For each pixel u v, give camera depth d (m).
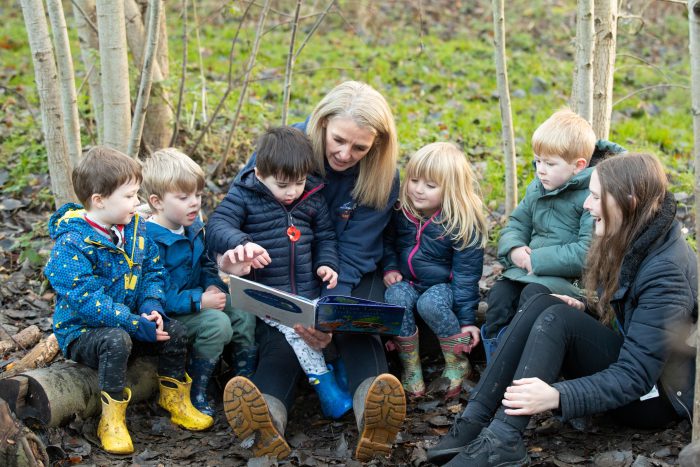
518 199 5.25
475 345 3.51
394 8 10.76
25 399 2.95
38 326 3.92
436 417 3.24
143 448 3.03
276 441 2.86
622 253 2.79
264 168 3.15
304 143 3.18
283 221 3.30
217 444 3.07
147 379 3.30
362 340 3.22
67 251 2.92
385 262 3.65
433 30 10.08
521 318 2.93
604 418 3.12
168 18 9.66
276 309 3.05
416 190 3.44
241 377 2.77
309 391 3.56
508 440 2.66
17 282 4.30
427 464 2.88
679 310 2.66
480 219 3.51
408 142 6.14
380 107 3.24
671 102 8.06
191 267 3.37
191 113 6.01
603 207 2.76
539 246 3.46
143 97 4.08
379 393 2.73
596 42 4.05
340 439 3.04
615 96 8.08
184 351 3.17
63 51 4.20
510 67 8.66
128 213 2.98
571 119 3.34
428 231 3.51
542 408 2.64
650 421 2.90
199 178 3.23
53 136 4.20
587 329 2.84
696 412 2.46
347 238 3.49
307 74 8.19
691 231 4.70
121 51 4.23
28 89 7.28
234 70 8.11
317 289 3.43
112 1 4.13
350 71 8.28
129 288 3.08
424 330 3.71
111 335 2.93
